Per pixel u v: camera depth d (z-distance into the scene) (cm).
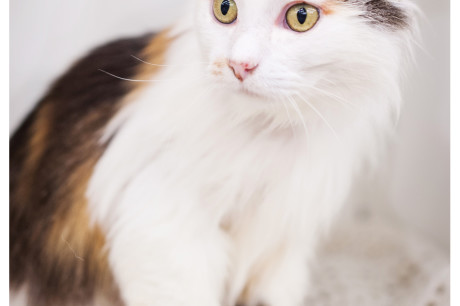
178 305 46
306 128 44
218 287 48
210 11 41
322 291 53
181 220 45
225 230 47
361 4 40
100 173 46
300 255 50
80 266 49
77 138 48
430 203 55
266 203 46
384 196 57
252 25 39
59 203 48
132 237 45
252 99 40
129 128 46
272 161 45
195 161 45
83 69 48
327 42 39
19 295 51
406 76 45
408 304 52
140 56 46
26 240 50
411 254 55
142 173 45
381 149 50
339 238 57
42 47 49
